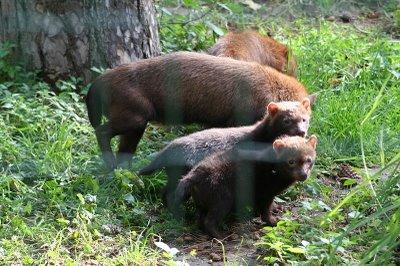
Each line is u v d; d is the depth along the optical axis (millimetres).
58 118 10883
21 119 10633
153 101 10328
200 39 13648
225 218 9242
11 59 11812
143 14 12172
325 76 12742
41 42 11719
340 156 10789
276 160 8969
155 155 10102
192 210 9328
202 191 8758
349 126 11117
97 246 8352
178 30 13773
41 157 9992
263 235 8938
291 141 9023
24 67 11797
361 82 12531
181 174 9094
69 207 9039
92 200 9086
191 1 14109
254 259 8344
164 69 10422
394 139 10859
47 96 11211
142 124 10211
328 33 14578
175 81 10430
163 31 13633
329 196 9852
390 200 8852
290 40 13883
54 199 9031
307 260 7996
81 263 8047
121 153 10234
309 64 12984
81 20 11711
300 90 10883
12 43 11789
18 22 11719
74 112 11180
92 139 10586
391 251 7758
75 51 11766
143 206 9352
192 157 9062
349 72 13031
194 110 10617
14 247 8203
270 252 8297
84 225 8562
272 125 9664
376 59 12914
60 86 11750
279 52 12719
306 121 9930
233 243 8750
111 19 11859
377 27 15906
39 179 9594
